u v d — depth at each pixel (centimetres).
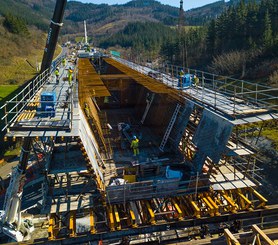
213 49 9119
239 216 1644
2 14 15675
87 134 2002
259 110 1884
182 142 2303
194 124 2241
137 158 2344
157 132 2798
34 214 2481
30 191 2820
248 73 7075
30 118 1767
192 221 1598
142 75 3562
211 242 1466
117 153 2452
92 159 1806
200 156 1948
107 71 5228
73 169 1891
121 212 1748
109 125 3041
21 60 9912
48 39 2080
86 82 3123
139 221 1848
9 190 1878
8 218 1905
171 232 2006
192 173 1923
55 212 1634
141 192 1706
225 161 1908
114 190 1670
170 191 1734
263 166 3197
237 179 1873
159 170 2066
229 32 8806
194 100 2309
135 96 3891
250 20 8412
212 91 2531
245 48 7950
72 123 1745
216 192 1823
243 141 1948
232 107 1984
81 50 8000
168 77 3338
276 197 2720
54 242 1497
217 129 1825
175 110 2488
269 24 7681
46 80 2933
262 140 3503
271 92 5481
